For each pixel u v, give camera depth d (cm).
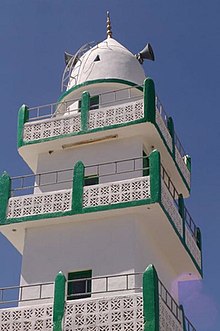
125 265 2359
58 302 2169
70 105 2944
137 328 2052
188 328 2500
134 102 2623
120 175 2581
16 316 2217
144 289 2105
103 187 2455
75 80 3041
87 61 3064
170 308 2283
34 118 2797
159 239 2608
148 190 2391
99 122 2647
